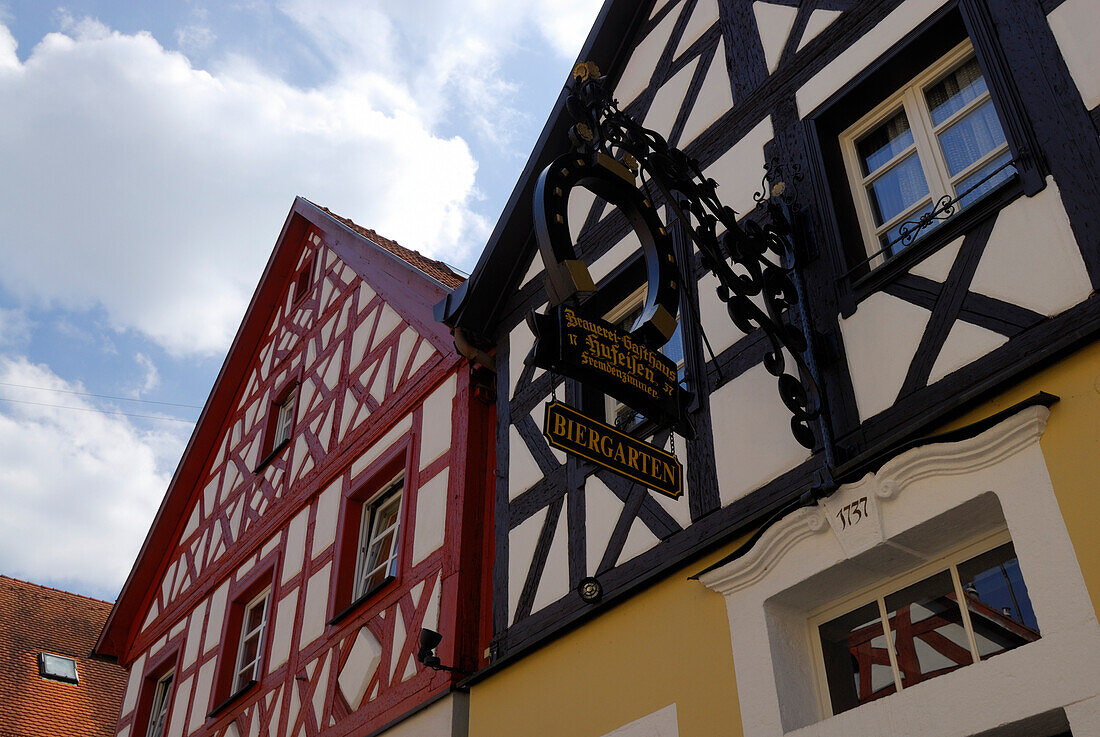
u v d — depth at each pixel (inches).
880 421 187.8
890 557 179.5
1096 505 150.2
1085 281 165.9
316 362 450.0
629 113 294.5
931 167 210.4
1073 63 180.9
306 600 362.9
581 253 290.8
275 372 491.8
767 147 242.1
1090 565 147.4
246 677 392.5
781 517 192.7
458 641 273.1
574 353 180.7
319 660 335.9
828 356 203.0
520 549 266.2
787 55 248.5
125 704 490.3
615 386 185.5
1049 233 173.9
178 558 507.8
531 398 290.8
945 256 189.3
